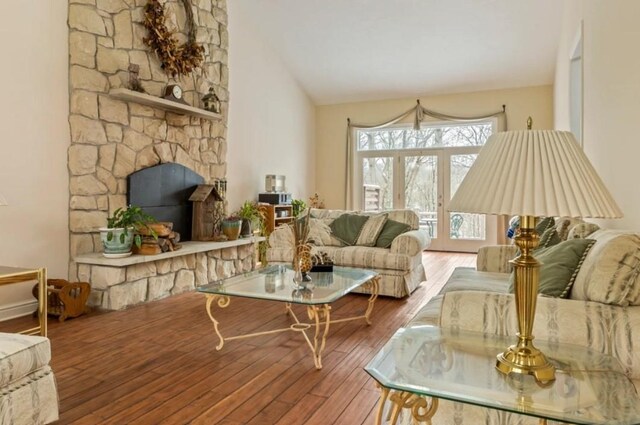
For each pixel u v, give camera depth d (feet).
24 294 12.08
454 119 25.46
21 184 11.84
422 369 4.42
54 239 12.65
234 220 17.46
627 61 8.54
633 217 8.22
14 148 11.68
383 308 13.07
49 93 12.48
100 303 12.68
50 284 12.02
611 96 9.61
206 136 18.20
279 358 9.04
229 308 13.04
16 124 11.71
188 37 17.08
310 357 9.10
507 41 20.74
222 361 8.87
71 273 13.00
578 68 15.67
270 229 21.25
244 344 9.87
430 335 5.30
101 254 13.15
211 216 17.35
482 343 5.03
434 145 26.53
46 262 12.45
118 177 14.16
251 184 22.11
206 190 16.93
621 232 5.95
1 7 11.35
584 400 3.90
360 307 13.16
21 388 5.85
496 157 4.17
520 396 3.92
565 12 17.24
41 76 12.26
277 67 24.20
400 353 4.80
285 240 15.96
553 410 3.73
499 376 4.23
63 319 11.57
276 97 24.22
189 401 7.16
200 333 10.64
